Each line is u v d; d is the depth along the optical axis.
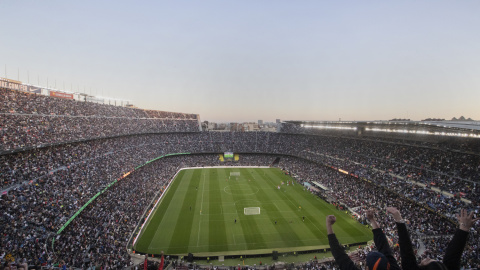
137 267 31.59
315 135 111.12
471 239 36.66
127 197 55.41
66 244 34.19
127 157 74.19
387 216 48.91
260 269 34.66
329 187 70.38
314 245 42.41
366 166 73.62
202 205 59.97
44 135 50.59
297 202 62.47
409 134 71.00
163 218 52.25
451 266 3.42
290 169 98.06
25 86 67.44
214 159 114.38
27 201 36.31
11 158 42.84
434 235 41.31
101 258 33.09
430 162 60.62
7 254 27.08
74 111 68.62
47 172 45.03
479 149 52.12
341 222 50.62
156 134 109.50
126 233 42.03
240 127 188.50
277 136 129.50
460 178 51.94
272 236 45.22
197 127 137.00
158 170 84.88
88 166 55.78
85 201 43.88
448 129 49.66
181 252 39.62
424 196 51.25
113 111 90.00
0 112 47.41
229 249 40.84
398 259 33.12
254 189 73.50
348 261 3.70
